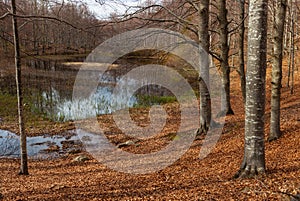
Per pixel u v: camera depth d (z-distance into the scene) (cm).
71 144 1207
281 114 1056
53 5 664
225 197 431
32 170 875
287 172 485
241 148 756
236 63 2572
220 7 1113
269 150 670
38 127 1479
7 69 2541
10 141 1257
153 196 501
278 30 685
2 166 941
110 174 742
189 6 1030
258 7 445
